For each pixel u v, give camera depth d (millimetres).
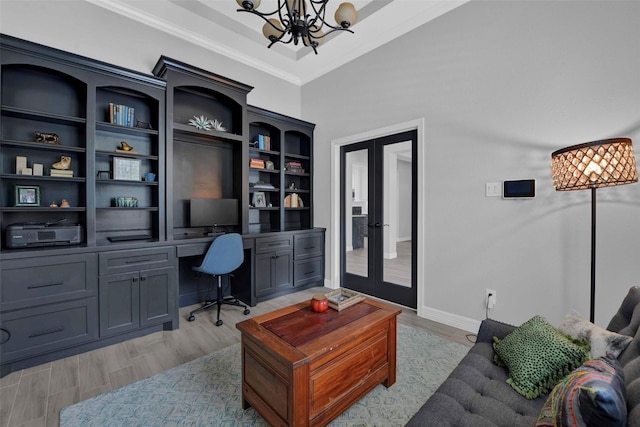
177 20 3248
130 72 2676
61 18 2695
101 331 2439
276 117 3998
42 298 2193
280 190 4078
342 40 3586
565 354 1282
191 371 2098
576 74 2199
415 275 3336
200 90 3439
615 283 2062
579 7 2182
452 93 2887
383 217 3693
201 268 2955
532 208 2412
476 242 2732
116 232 2994
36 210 2334
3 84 2404
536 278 2398
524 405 1203
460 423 1108
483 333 1748
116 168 2787
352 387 1633
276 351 1406
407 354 2340
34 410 1692
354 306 2014
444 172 2947
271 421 1479
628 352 1102
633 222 1998
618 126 2033
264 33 2211
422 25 3123
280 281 3777
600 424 721
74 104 2707
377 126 3590
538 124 2377
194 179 3523
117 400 1779
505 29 2539
